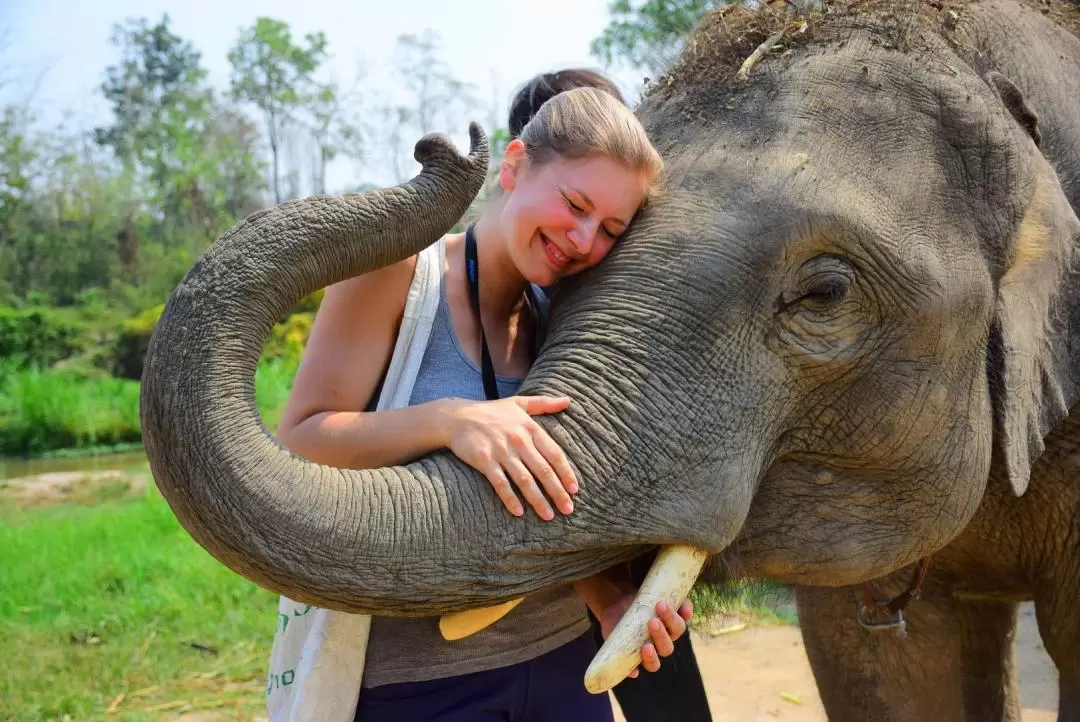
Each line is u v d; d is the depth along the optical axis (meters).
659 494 1.78
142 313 27.53
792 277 1.90
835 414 2.01
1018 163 2.11
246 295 1.57
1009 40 2.42
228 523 1.52
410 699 1.93
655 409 1.81
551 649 2.04
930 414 2.03
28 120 36.59
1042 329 2.16
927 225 2.00
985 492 2.57
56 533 8.02
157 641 5.21
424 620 1.92
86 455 16.83
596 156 1.77
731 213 1.90
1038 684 4.48
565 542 1.71
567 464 1.71
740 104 2.05
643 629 1.73
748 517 2.04
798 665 4.64
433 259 1.92
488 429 1.69
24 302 33.44
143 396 1.53
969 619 3.19
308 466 1.62
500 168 1.97
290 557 1.55
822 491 2.06
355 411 1.87
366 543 1.59
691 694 2.25
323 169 42.88
